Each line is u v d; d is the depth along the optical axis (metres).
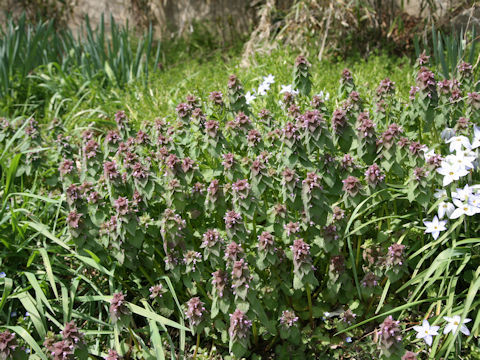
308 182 2.59
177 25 9.36
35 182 3.92
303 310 3.00
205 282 3.01
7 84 6.10
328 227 2.73
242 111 3.41
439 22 6.66
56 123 4.44
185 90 5.59
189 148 3.32
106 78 6.63
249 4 9.05
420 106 3.15
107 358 2.63
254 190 2.70
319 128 2.66
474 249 2.84
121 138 3.39
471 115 3.13
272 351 2.95
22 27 6.54
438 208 2.82
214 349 2.95
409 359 2.26
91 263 2.85
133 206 2.83
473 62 5.15
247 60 6.62
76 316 2.91
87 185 2.89
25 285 3.22
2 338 2.33
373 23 7.29
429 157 2.84
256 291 2.63
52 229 3.55
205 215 3.07
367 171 2.75
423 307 2.99
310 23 6.82
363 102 3.57
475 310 2.77
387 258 2.74
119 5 8.98
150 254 2.94
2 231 3.34
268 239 2.58
